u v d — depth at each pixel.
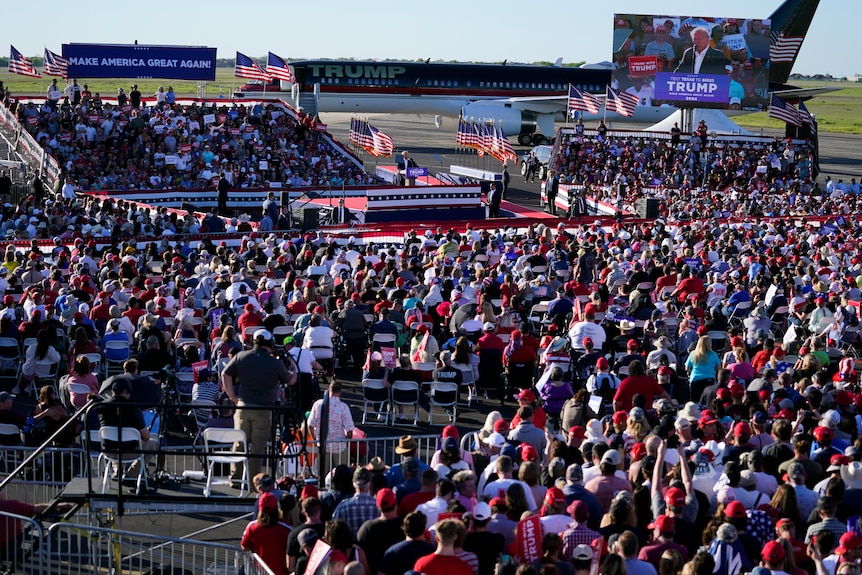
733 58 69.50
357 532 11.12
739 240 36.19
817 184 68.12
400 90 84.69
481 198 55.19
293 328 22.00
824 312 24.48
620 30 68.69
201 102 62.47
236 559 11.63
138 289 23.95
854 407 16.39
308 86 82.62
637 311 24.66
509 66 87.50
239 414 14.34
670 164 65.06
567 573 9.69
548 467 12.91
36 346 20.23
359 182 60.06
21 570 12.44
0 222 39.66
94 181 53.75
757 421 14.23
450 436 13.59
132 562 13.23
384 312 22.08
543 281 27.09
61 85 156.25
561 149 64.94
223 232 39.12
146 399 14.52
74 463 16.08
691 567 8.98
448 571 9.21
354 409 21.23
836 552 9.88
